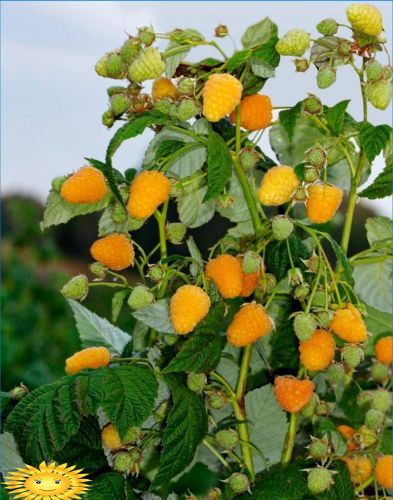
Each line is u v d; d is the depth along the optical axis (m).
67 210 0.75
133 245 0.75
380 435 0.74
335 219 0.82
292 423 0.75
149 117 0.70
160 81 0.74
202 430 0.70
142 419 0.67
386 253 0.78
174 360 0.68
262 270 0.72
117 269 0.73
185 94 0.70
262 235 0.73
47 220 0.75
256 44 0.73
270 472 0.74
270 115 0.73
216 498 0.71
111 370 0.70
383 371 0.79
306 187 0.70
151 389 0.68
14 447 0.69
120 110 0.72
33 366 1.58
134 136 0.69
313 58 0.72
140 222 0.73
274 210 0.80
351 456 0.74
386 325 0.81
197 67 0.73
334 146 0.78
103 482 0.69
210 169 0.70
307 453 0.75
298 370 0.77
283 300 0.77
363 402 0.77
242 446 0.73
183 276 0.72
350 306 0.71
